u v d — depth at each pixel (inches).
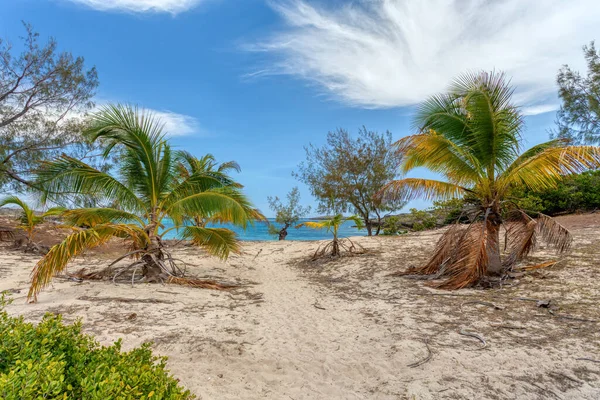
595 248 336.2
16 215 555.5
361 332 190.5
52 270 238.5
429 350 159.2
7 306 214.1
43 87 509.4
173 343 163.0
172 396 61.7
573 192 627.5
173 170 352.2
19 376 52.5
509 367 139.9
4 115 500.1
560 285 248.5
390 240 559.8
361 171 777.6
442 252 323.0
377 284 323.9
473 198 323.3
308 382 133.5
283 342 175.0
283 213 878.4
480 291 260.1
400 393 124.3
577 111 670.5
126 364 69.9
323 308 251.0
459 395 121.6
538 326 182.9
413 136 292.0
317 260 490.3
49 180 286.4
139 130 300.2
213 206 314.7
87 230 263.1
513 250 289.1
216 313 225.9
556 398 118.3
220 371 139.6
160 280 312.3
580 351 150.5
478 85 280.2
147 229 326.3
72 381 63.6
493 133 280.7
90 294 251.8
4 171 484.1
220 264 486.3
